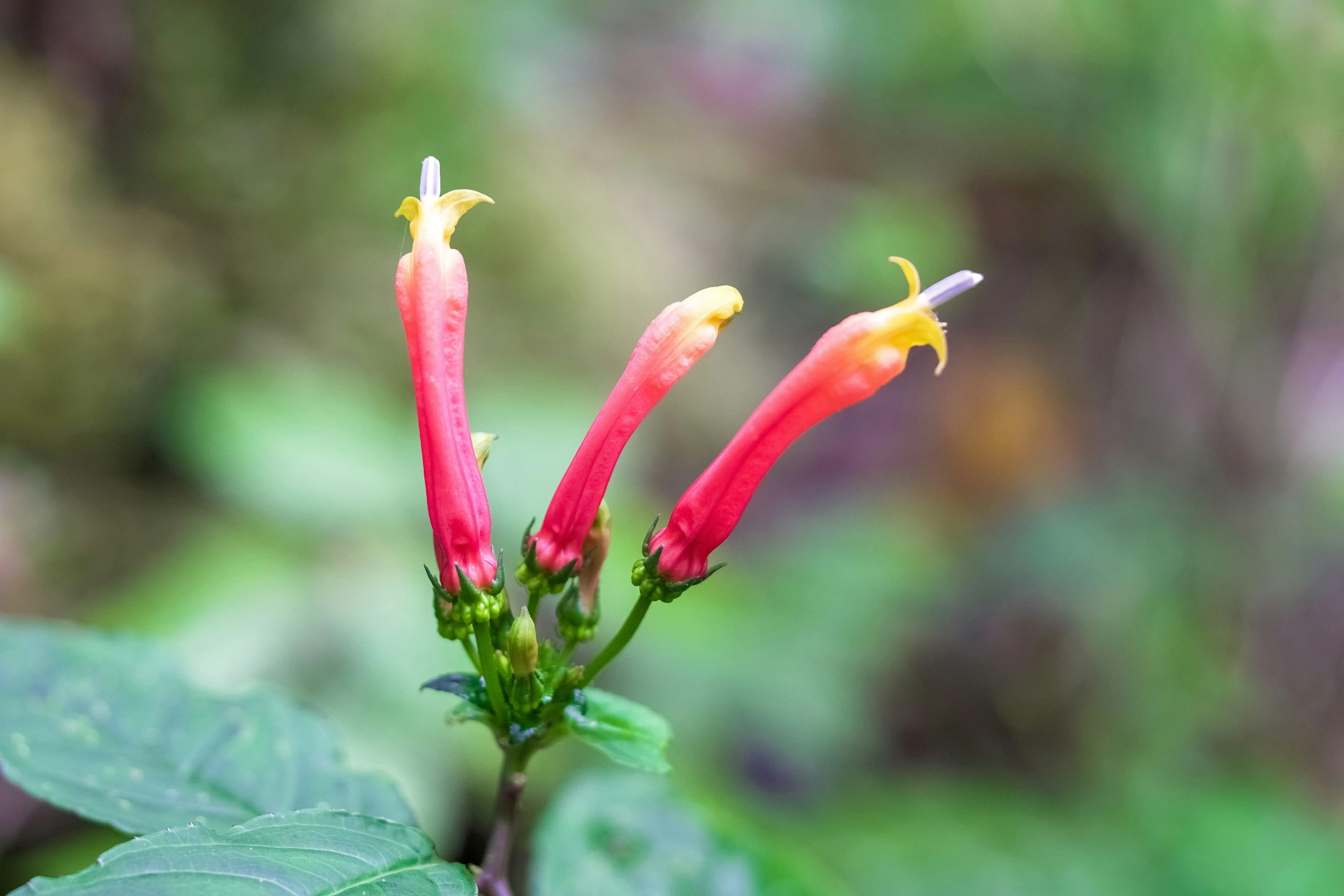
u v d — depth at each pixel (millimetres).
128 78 5180
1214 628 6207
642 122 10305
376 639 3801
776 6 11383
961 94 8531
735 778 4582
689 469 6711
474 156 6172
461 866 1286
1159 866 4594
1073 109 7062
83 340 4402
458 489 1462
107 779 1720
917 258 8289
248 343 4883
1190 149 5691
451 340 1461
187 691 1921
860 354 1434
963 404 7883
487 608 1472
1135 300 7609
